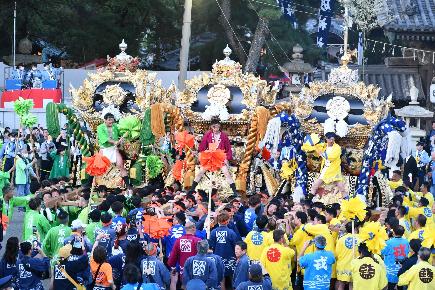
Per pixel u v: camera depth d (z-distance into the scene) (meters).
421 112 51.84
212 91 36.41
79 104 38.25
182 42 48.16
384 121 35.00
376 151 35.19
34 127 49.69
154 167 37.41
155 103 37.19
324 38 67.25
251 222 28.72
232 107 36.50
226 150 35.41
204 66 70.38
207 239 26.83
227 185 35.59
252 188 36.44
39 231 28.00
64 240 24.45
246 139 36.66
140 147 37.38
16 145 39.97
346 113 35.25
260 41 64.75
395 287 26.41
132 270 21.89
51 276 25.88
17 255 23.62
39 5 66.56
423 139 47.12
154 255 23.80
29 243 23.83
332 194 34.81
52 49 70.81
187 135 35.59
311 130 35.69
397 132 34.59
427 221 29.91
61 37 68.31
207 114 36.25
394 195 32.88
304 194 35.00
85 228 26.47
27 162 42.50
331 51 83.75
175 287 25.58
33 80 58.28
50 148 46.72
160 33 70.69
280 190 36.19
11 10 65.94
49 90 56.41
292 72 58.84
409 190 33.12
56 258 24.27
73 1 67.50
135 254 23.50
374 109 35.72
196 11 66.56
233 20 67.44
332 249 26.56
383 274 24.67
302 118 35.69
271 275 25.08
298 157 35.34
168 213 28.89
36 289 23.72
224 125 36.62
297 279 27.45
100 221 26.98
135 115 37.69
